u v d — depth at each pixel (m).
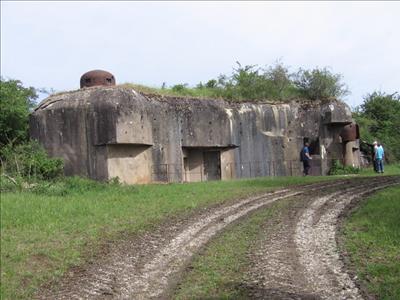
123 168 24.78
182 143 27.02
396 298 7.01
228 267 9.38
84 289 8.97
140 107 25.27
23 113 27.97
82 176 24.44
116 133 24.02
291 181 21.27
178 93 29.42
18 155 23.09
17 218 13.93
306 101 31.42
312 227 11.84
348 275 8.25
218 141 28.05
